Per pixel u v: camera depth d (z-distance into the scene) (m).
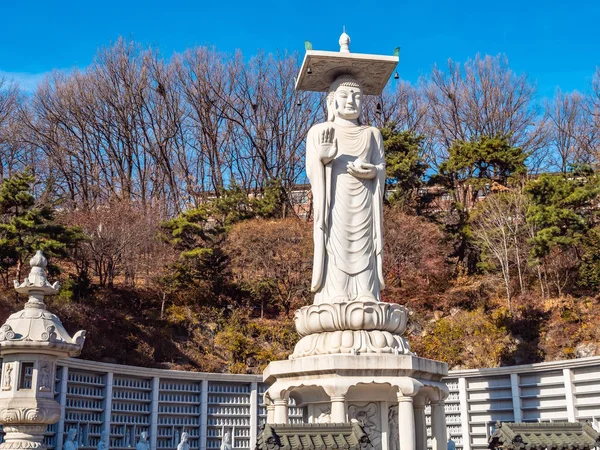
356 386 18.28
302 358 18.41
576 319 32.81
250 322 37.22
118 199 49.44
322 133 20.61
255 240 39.78
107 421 25.73
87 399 25.55
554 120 54.84
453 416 28.53
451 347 33.28
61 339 13.82
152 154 54.69
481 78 56.47
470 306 37.56
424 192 46.88
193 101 56.41
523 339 32.94
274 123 55.81
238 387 29.22
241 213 45.53
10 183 31.47
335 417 17.56
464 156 44.59
